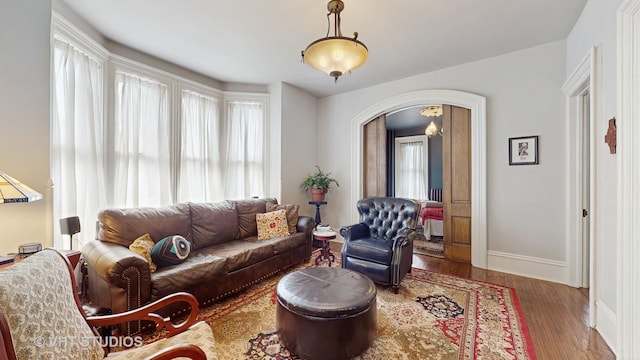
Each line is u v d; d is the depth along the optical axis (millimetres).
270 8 2391
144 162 3271
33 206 1968
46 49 2029
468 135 3660
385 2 2305
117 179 2984
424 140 7441
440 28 2727
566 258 2955
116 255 1907
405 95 4066
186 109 3740
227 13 2467
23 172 1907
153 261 2270
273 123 4371
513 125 3270
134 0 2281
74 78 2457
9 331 833
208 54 3307
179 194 3617
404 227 3191
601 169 2008
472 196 3531
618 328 1665
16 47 1866
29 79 1933
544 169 3094
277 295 1883
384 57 3395
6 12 1822
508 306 2406
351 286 1911
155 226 2611
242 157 4320
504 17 2533
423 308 2371
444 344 1855
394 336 1947
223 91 4234
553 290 2760
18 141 1883
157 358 917
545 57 3070
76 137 2545
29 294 954
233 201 3559
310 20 2580
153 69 3330
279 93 4297
